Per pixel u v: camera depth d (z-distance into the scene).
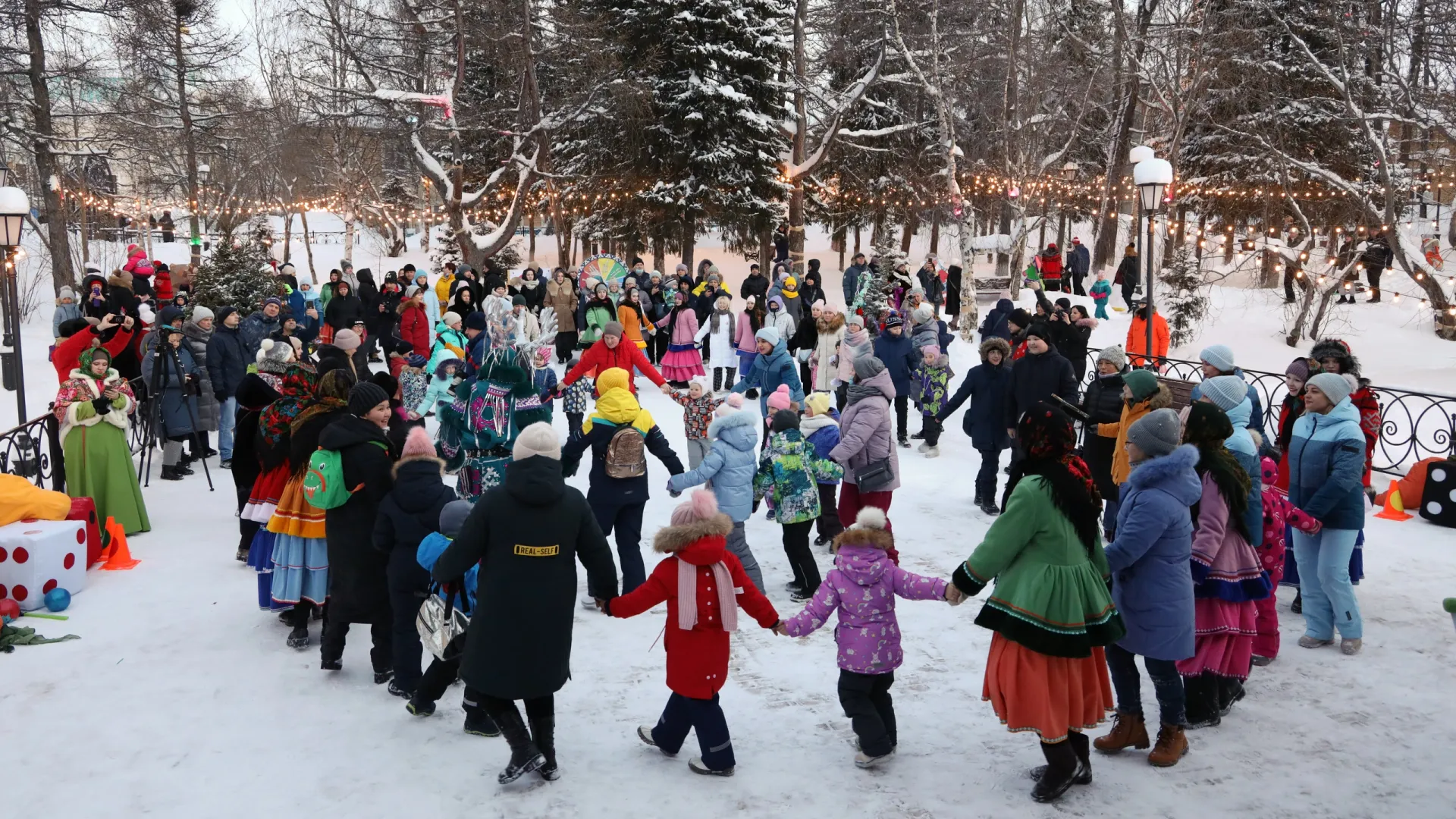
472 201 28.20
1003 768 5.17
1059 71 29.22
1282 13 29.42
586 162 33.78
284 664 6.53
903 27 30.48
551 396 9.86
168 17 32.09
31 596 7.36
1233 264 36.53
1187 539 5.02
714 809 4.77
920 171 38.06
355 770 5.15
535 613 4.81
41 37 27.17
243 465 8.37
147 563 8.53
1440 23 20.70
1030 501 4.63
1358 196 23.66
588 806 4.80
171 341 11.46
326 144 42.34
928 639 6.95
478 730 5.51
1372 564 8.54
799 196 32.78
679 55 31.59
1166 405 7.56
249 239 27.28
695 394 10.59
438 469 5.88
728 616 4.93
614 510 7.40
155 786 4.98
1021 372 9.64
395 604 5.86
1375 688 6.13
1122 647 5.15
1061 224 42.19
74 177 33.41
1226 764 5.19
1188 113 26.64
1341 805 4.79
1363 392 9.34
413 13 27.39
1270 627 6.40
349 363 9.33
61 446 9.28
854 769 5.17
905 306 17.39
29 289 27.09
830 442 8.69
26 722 5.67
